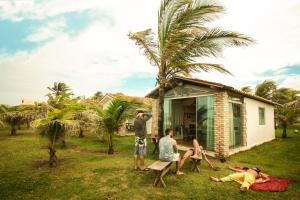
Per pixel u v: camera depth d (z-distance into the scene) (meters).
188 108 16.16
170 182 6.38
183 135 15.48
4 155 9.92
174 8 9.15
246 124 12.52
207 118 11.01
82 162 8.65
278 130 26.33
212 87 10.52
